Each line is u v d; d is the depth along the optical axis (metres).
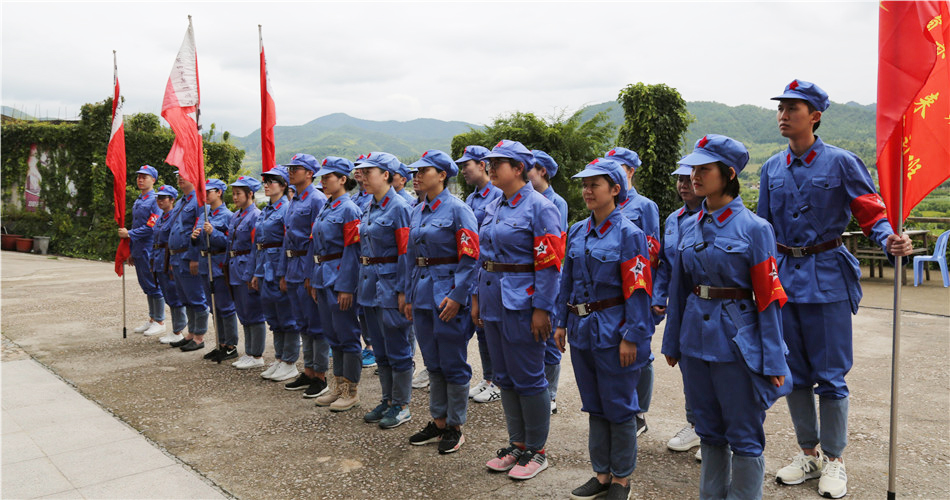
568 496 3.62
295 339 6.20
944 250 10.37
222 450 4.41
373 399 5.58
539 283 3.68
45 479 3.92
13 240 21.06
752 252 2.83
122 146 8.30
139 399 5.59
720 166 2.89
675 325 3.17
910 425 4.45
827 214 3.60
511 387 3.96
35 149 20.83
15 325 8.93
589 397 3.50
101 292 12.17
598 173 3.29
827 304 3.58
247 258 6.51
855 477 3.68
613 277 3.34
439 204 4.38
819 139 3.72
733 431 2.92
